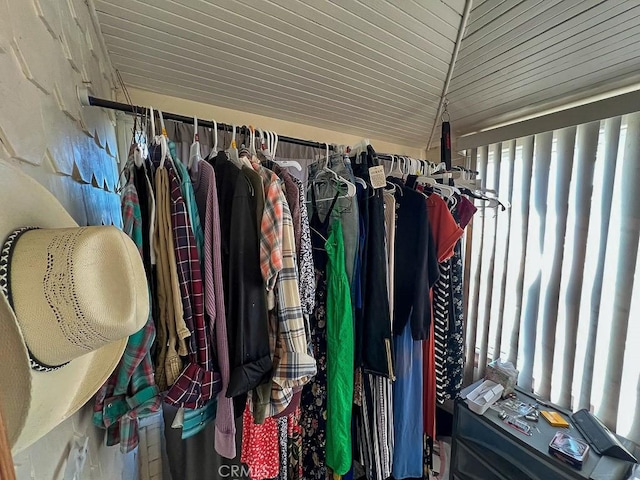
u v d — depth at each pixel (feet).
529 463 4.00
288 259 2.56
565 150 4.64
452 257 4.36
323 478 3.71
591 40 3.29
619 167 4.11
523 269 5.25
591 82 4.16
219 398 2.56
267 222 2.46
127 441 2.21
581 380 4.57
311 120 5.55
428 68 4.02
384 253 3.47
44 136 1.56
